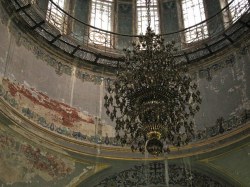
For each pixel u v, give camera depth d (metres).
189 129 13.73
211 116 18.02
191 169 17.67
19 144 15.80
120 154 17.62
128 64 14.29
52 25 19.50
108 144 17.80
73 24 20.83
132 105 13.64
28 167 15.77
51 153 16.66
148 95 13.45
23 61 17.36
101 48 20.84
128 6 23.08
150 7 23.08
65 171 16.70
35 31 18.27
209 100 18.48
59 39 18.91
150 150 12.70
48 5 20.08
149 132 13.04
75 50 19.23
